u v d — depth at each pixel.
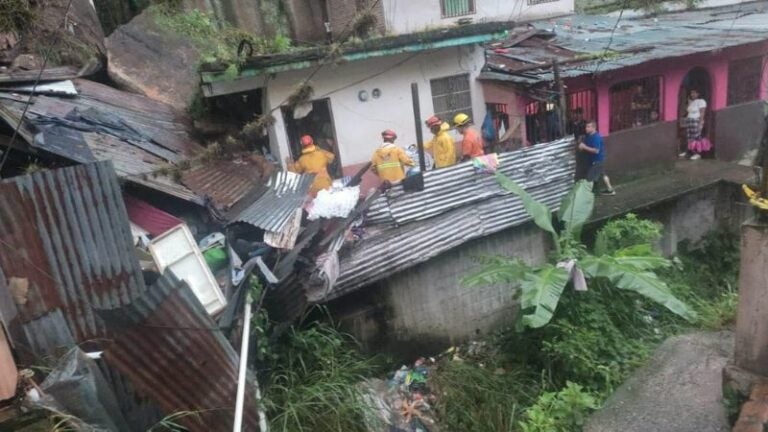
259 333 5.13
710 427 3.96
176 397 3.75
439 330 7.44
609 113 10.16
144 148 6.34
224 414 3.96
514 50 10.54
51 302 3.64
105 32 11.61
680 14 13.89
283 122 8.05
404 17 11.23
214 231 5.63
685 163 11.37
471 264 7.55
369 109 8.60
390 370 7.04
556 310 6.76
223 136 8.27
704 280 9.47
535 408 5.00
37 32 8.27
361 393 5.71
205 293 4.45
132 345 3.53
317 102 8.30
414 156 8.63
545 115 9.44
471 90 9.41
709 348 4.86
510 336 7.46
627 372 5.89
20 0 7.86
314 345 5.88
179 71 9.39
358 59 7.57
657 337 6.73
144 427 3.96
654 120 10.71
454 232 7.20
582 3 14.46
